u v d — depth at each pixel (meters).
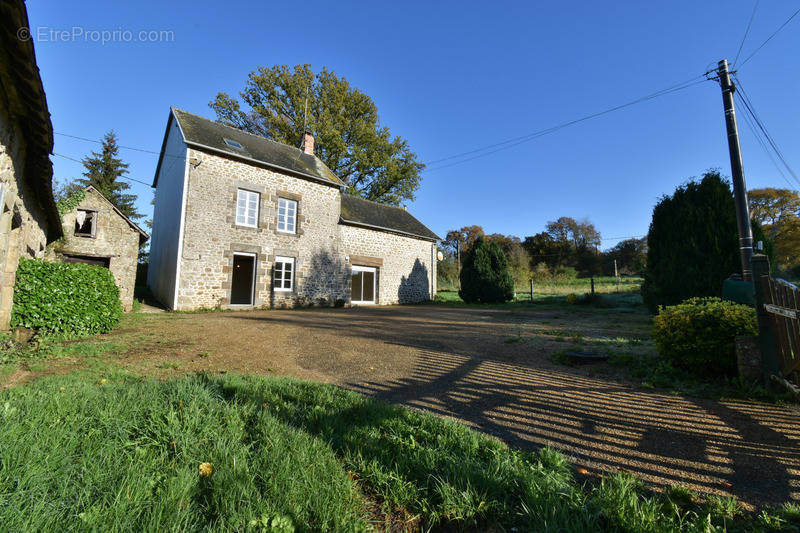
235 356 5.25
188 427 2.41
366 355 5.51
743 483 2.06
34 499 1.57
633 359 4.80
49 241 10.48
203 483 1.85
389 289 17.56
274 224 13.63
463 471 2.00
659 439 2.66
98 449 2.08
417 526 1.67
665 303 7.50
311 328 8.05
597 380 4.19
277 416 2.78
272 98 23.31
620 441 2.64
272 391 3.51
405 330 7.86
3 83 4.14
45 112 4.70
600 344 5.91
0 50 3.66
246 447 2.19
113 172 28.09
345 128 25.44
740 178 6.17
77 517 1.49
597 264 42.56
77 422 2.40
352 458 2.21
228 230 12.45
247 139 14.88
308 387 3.70
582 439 2.68
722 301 4.50
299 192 14.50
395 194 28.17
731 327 3.93
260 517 1.59
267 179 13.56
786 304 3.29
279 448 2.21
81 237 11.03
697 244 7.26
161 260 13.85
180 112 13.62
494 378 4.30
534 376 4.37
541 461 2.27
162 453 2.08
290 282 14.16
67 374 3.85
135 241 11.77
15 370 3.93
